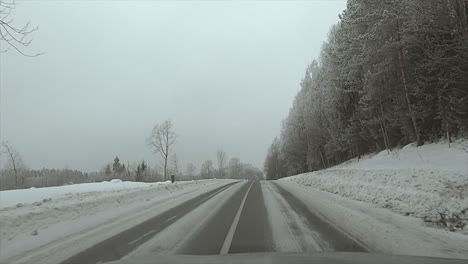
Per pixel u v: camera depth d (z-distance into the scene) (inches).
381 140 1508.4
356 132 1589.6
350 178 887.7
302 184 1197.1
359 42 1061.1
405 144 1284.4
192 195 891.4
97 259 285.1
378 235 337.7
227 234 376.8
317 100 2190.0
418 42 663.1
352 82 1334.9
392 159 1046.4
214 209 596.1
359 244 308.3
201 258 219.5
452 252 267.6
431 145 967.0
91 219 482.6
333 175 1069.8
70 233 395.5
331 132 1834.4
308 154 2389.3
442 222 386.6
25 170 2423.7
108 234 387.2
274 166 4468.5
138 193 784.9
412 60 861.8
